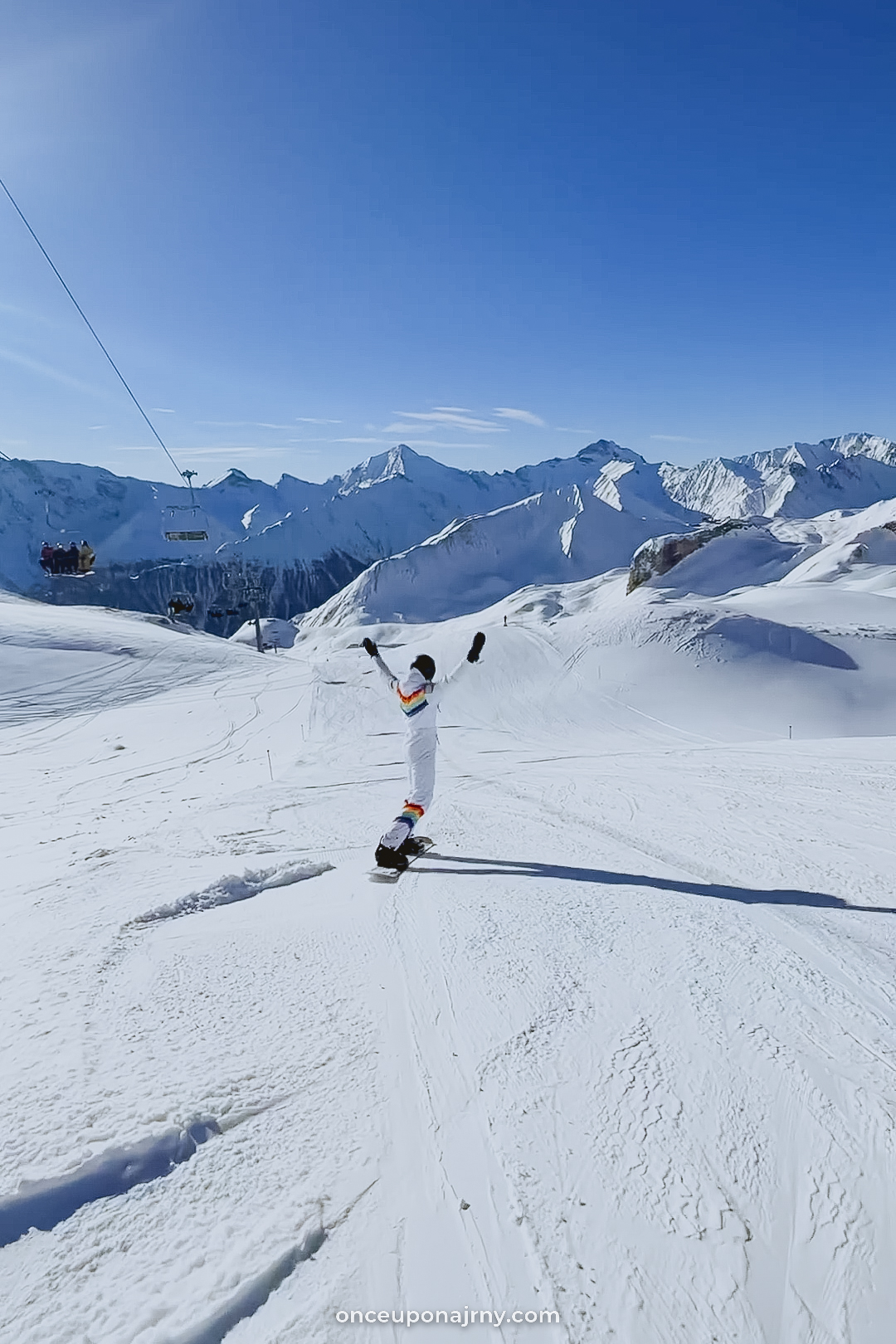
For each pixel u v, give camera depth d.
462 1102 2.25
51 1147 2.04
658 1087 2.26
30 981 3.08
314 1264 1.72
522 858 4.94
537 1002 2.82
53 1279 1.69
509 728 22.98
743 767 8.42
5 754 23.19
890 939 3.31
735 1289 1.62
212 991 2.97
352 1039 2.60
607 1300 1.60
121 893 4.26
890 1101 2.12
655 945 3.29
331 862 4.95
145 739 24.47
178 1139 2.10
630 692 29.09
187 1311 1.60
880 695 29.58
